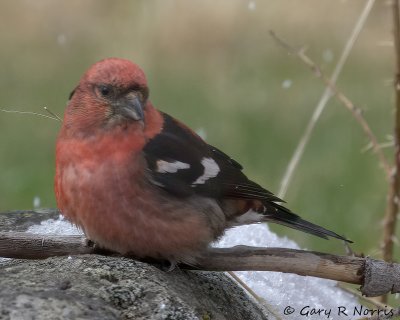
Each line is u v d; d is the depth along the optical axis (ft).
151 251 25.23
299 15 69.21
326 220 45.83
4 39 67.26
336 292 31.17
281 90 60.13
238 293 25.80
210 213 25.86
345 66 63.72
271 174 50.24
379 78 61.41
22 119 56.08
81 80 25.91
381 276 24.48
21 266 22.47
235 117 56.59
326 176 49.16
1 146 52.80
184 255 25.12
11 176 49.60
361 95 58.85
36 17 68.95
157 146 25.64
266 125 55.57
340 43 66.80
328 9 68.69
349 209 46.24
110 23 67.05
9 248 25.21
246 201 27.43
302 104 57.62
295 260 24.80
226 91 60.59
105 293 20.89
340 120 55.06
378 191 47.09
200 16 66.64
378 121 54.80
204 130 55.47
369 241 44.16
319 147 52.65
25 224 29.96
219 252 25.34
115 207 24.76
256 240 31.53
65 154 25.23
